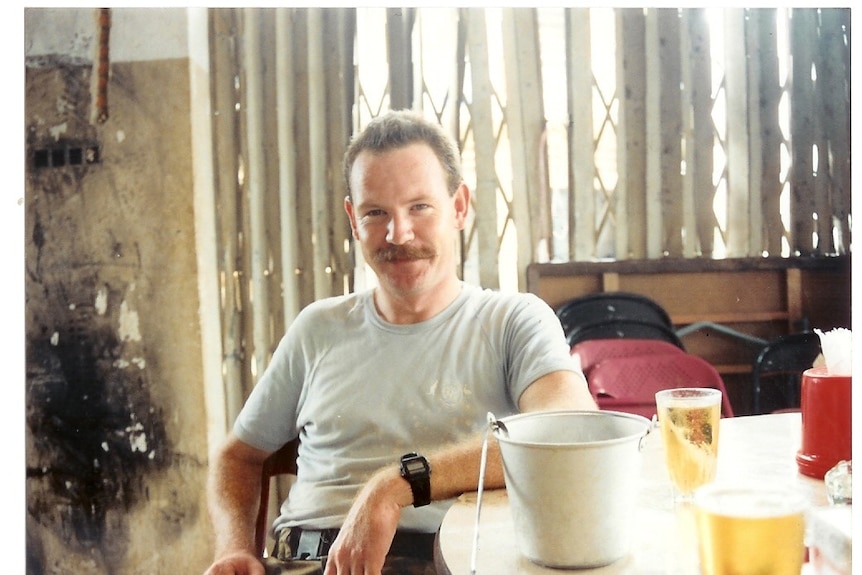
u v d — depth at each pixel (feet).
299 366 3.74
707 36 6.23
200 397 4.81
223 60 5.39
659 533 2.26
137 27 4.75
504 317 3.52
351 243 5.56
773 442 3.20
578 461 1.94
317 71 5.54
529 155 6.01
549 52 6.01
